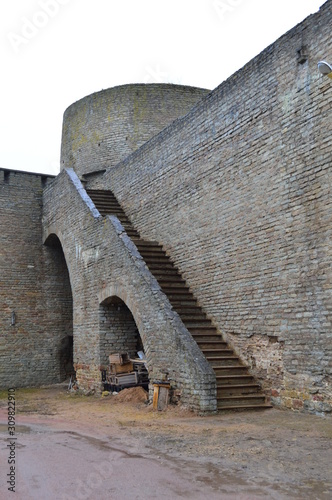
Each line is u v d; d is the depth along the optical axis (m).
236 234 11.55
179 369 10.35
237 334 11.27
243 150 11.49
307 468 5.66
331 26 9.25
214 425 8.35
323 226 9.10
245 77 11.58
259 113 11.03
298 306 9.52
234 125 11.88
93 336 14.98
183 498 4.78
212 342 11.44
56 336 20.09
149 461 6.21
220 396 9.93
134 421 9.31
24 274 19.89
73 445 7.34
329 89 9.19
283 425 8.04
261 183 10.83
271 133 10.62
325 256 9.00
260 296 10.61
